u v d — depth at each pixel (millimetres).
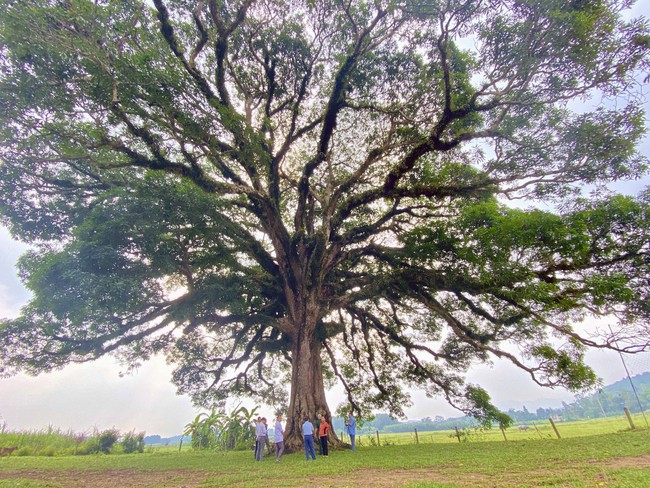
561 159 13773
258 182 16375
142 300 11750
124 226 10836
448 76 13547
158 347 15156
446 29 12688
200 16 14445
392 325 21828
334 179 20297
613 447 10352
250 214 18812
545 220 12000
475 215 13602
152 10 13203
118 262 11141
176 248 12273
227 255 14312
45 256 12094
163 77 10992
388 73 16859
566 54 11258
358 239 17906
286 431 15258
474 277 14094
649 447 9719
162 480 9047
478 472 8016
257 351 20266
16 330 11555
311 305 16625
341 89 16469
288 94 19094
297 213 18609
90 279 10133
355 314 20703
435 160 17250
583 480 6273
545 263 12672
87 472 10805
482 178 15648
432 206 17297
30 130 10578
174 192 11312
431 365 21359
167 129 12203
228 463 12375
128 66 10484
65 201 13516
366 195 16641
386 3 14414
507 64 12359
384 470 9117
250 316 16312
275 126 19625
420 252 14953
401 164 15578
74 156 11625
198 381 18906
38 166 12656
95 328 12250
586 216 12328
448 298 18609
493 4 11383
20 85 9312
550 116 13391
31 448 19719
